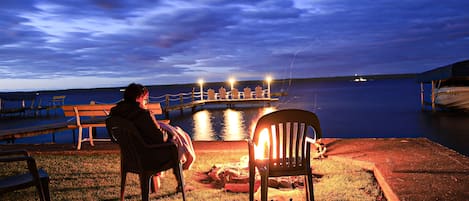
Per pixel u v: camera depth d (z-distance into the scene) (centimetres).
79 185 508
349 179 501
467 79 2466
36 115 3869
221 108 3384
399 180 439
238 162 610
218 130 1905
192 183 514
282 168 359
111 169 589
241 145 739
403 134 1645
